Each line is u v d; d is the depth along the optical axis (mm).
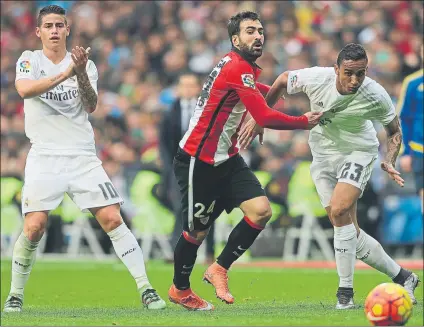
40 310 19656
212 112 18203
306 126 18047
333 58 45625
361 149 19406
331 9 50031
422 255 38500
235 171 18719
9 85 50781
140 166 41062
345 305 18922
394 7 49625
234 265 35719
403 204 37656
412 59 43219
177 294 19125
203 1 52594
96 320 16641
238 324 15664
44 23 19344
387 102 18953
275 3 50281
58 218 40656
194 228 18812
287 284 27531
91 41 52781
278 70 47000
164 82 47969
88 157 19359
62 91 19188
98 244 40906
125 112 46031
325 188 19844
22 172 41281
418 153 26812
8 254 41125
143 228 39969
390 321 15250
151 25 52688
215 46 48906
